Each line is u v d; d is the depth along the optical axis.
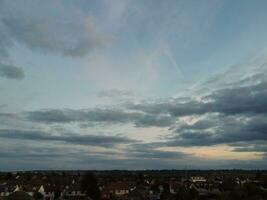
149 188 159.88
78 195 136.75
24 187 146.38
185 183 181.38
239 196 115.50
